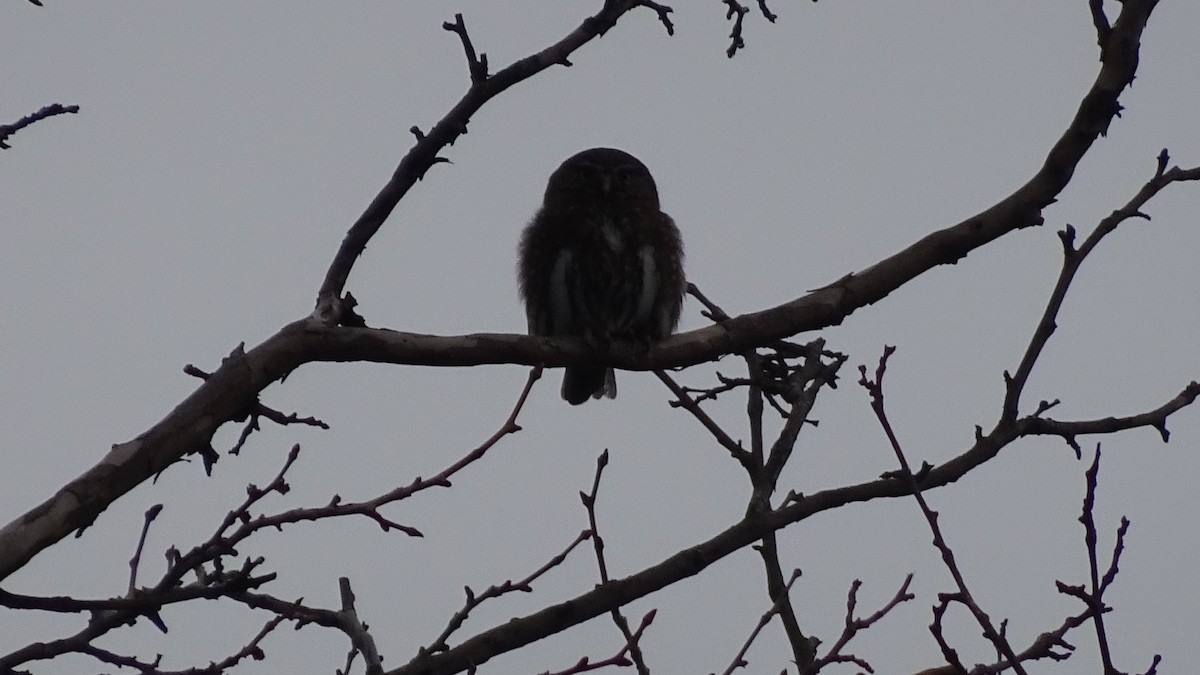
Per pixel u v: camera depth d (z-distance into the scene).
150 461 7.84
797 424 10.67
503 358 9.31
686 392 10.69
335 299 8.79
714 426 10.55
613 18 9.59
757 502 10.28
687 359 9.94
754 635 9.58
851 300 9.97
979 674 8.54
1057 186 9.90
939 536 8.48
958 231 9.99
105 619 8.45
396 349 8.86
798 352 11.22
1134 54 9.57
